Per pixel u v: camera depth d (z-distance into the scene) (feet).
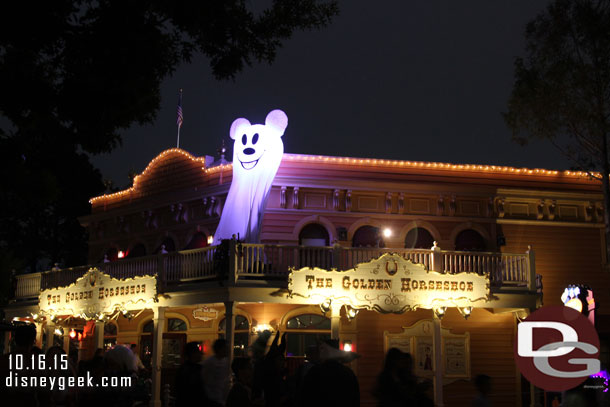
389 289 64.64
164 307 67.87
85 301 74.79
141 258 71.82
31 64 38.70
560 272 81.51
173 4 39.88
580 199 83.41
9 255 97.86
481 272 73.92
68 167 45.01
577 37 74.64
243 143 74.84
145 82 41.11
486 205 81.00
